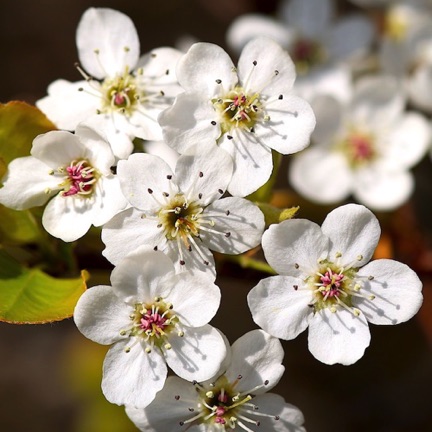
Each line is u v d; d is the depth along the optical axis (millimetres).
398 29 335
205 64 241
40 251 250
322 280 232
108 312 229
